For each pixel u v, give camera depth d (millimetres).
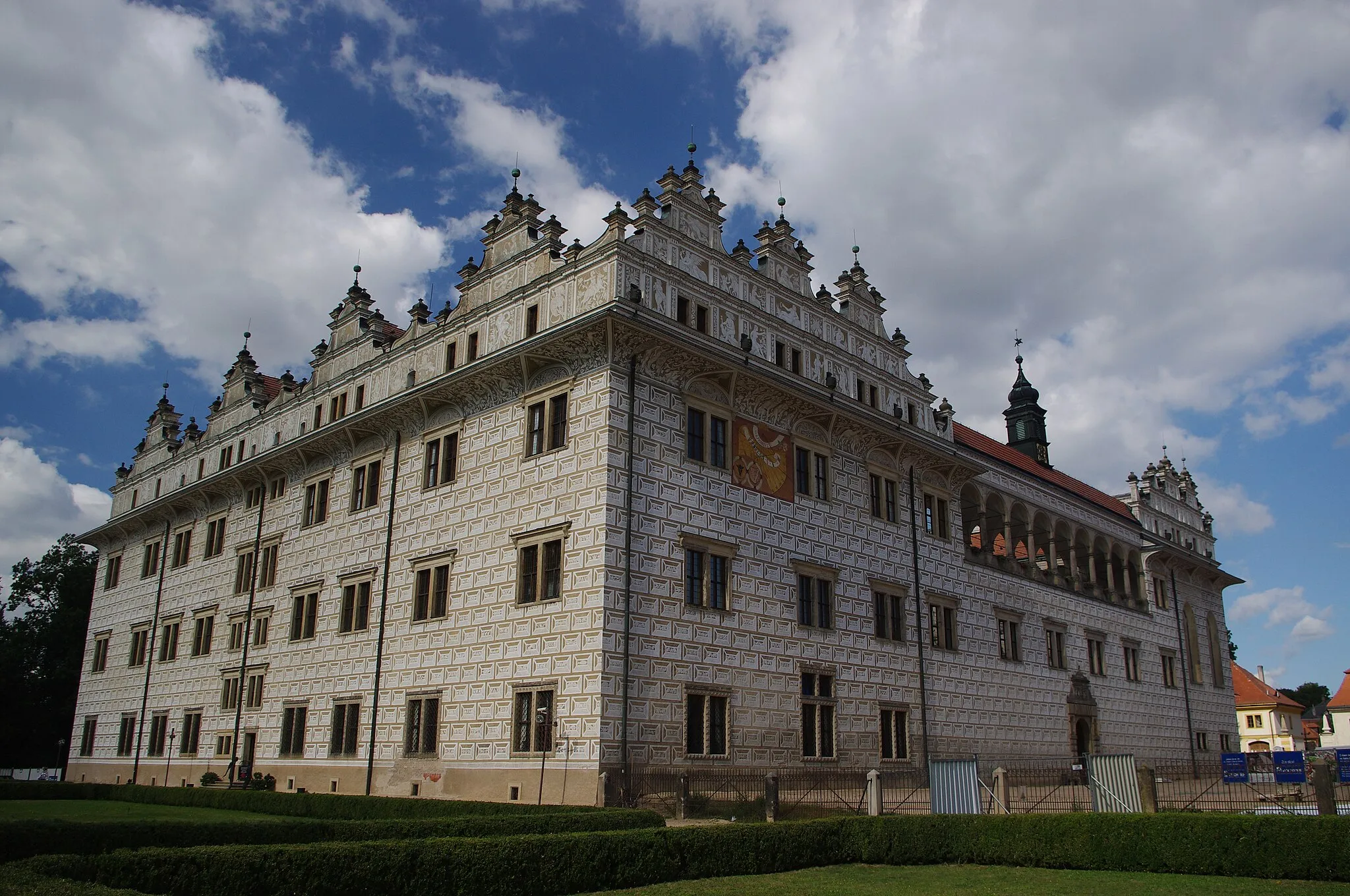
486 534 37594
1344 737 129875
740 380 38719
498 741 34625
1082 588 60375
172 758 52125
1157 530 71312
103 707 60406
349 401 47188
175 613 56125
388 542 42000
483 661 36125
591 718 31609
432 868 16953
